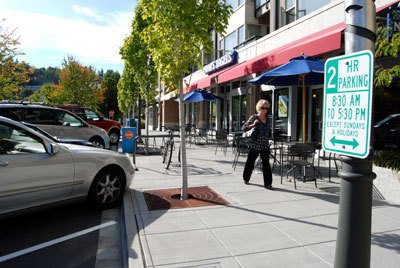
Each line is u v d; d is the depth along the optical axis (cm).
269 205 573
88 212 581
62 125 1200
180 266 361
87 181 565
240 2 1778
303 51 927
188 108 2986
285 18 1349
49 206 518
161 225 482
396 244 409
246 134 720
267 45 1377
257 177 814
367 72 209
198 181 771
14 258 405
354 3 225
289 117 1272
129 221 500
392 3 688
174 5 577
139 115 1992
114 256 413
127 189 661
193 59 624
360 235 221
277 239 429
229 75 1432
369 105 207
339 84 230
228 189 690
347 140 223
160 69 623
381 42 600
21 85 2853
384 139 855
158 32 615
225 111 1994
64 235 477
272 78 889
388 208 552
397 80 812
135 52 1877
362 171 221
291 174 844
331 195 637
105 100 6694
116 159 609
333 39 813
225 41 1986
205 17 599
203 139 1939
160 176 837
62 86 4075
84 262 397
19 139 489
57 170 520
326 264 362
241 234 446
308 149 727
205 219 506
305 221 493
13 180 467
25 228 504
